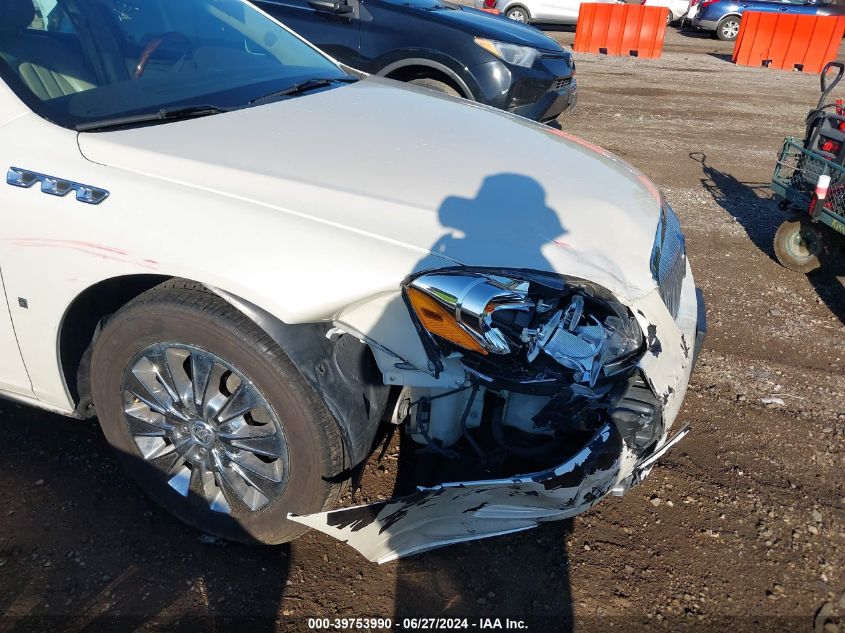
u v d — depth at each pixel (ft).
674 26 65.57
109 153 6.67
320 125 7.82
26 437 8.80
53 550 7.25
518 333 5.76
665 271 7.11
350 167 6.89
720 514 8.36
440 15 18.86
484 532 6.41
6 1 7.55
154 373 6.94
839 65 14.44
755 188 21.08
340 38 18.90
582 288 5.96
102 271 6.36
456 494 5.99
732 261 15.87
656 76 40.60
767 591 7.37
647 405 6.07
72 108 7.23
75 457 8.54
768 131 28.53
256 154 6.89
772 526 8.23
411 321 5.93
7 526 7.50
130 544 7.39
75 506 7.82
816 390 11.05
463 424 6.50
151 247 6.12
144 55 8.43
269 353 6.06
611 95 34.50
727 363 11.67
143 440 7.30
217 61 9.15
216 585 6.98
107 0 8.62
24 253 6.66
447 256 5.96
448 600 7.00
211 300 6.27
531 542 7.75
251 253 5.91
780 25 44.98
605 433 5.92
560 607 7.00
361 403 6.43
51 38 7.76
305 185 6.47
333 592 7.00
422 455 7.13
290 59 10.19
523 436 6.45
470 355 5.81
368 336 6.07
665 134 27.22
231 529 7.13
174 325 6.40
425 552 7.49
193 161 6.61
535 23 56.54
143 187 6.38
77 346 7.31
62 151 6.71
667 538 7.95
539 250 6.15
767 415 10.32
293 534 6.91
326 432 6.24
